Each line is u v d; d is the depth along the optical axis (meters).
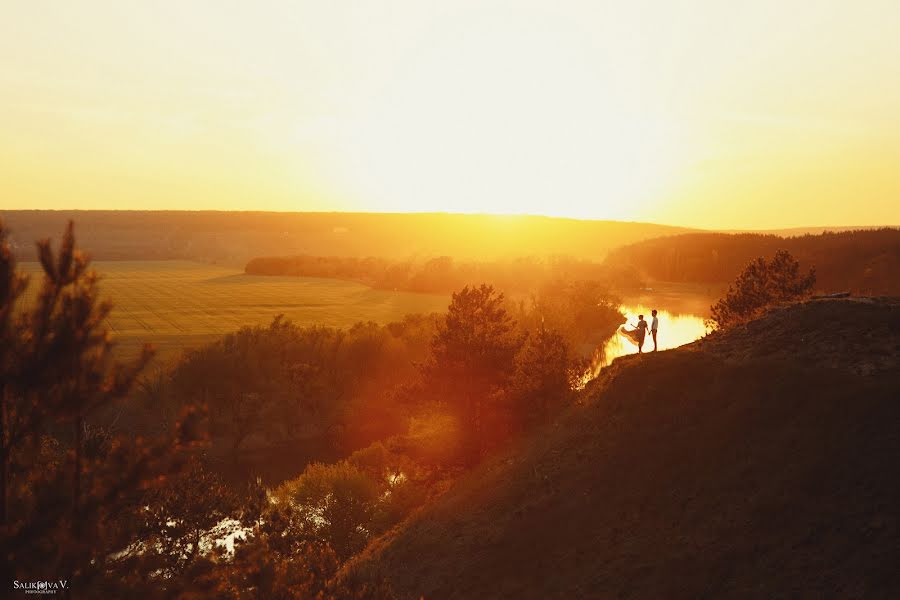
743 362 23.66
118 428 60.97
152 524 18.53
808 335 23.75
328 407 73.56
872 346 21.33
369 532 35.16
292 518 28.47
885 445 16.66
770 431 19.55
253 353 75.94
